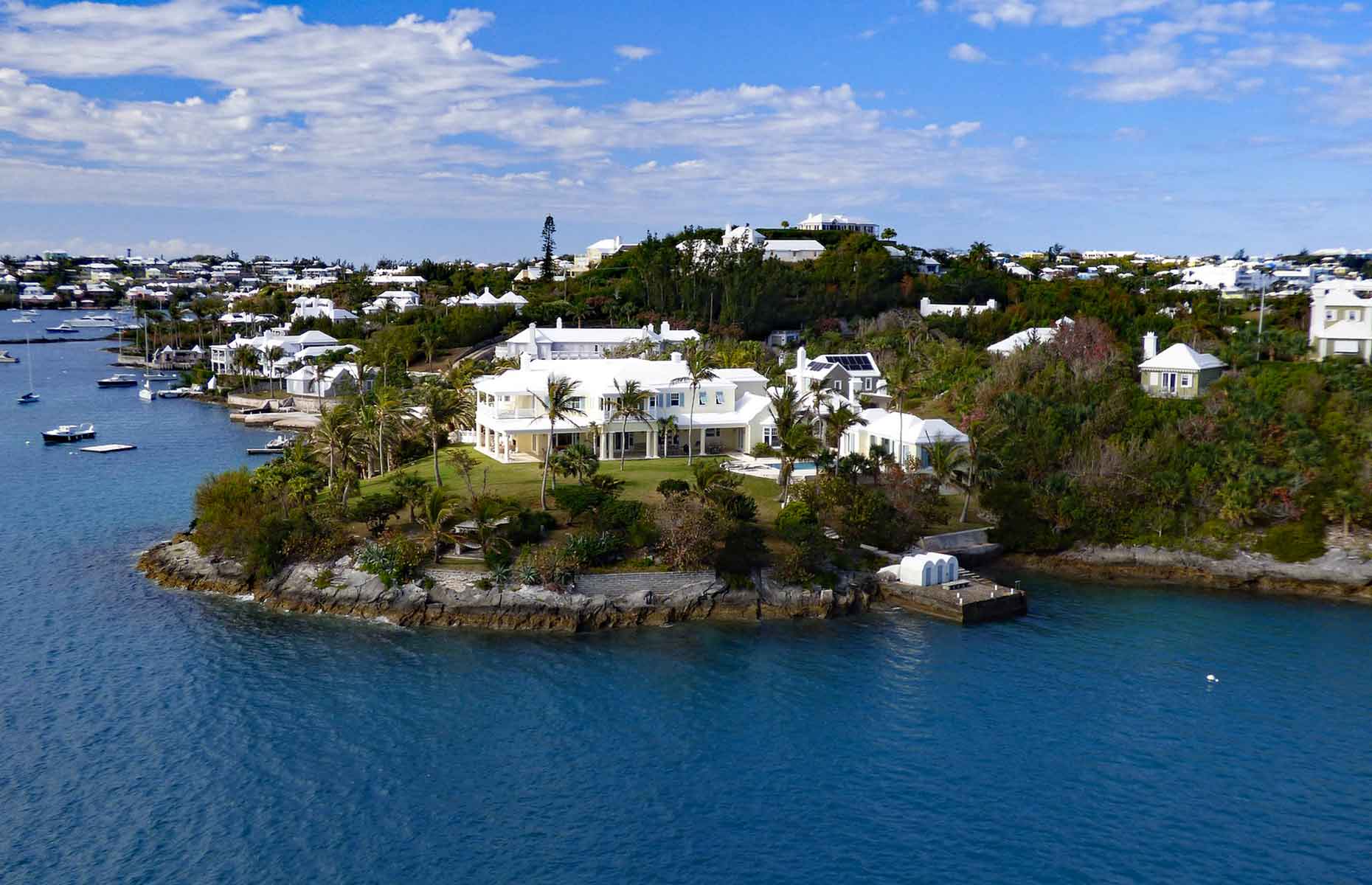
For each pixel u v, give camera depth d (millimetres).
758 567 89250
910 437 112500
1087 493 103375
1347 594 94312
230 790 57562
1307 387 115500
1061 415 115938
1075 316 190875
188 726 64688
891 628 84312
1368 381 117312
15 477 135625
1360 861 52312
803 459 103875
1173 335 162250
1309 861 52281
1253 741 64750
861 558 94812
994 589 89625
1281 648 80500
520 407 120312
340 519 92375
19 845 52094
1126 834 54594
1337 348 137500
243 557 90438
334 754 61688
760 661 76875
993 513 106562
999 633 83438
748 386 135500
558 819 55438
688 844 53250
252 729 64375
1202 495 102875
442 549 88688
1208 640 82062
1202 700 70625
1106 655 78750
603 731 65188
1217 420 112875
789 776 60125
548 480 105500
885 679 73750
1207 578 97938
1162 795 58406
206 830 53844
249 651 76500
